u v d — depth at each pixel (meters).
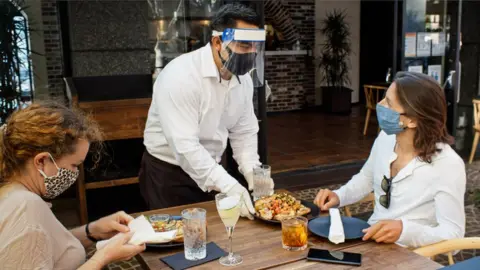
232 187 1.99
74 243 1.50
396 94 1.80
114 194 4.20
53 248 1.38
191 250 1.58
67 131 1.37
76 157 1.41
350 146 6.70
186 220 1.57
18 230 1.27
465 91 6.16
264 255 1.61
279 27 9.98
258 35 1.99
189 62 2.17
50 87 4.92
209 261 1.57
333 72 9.70
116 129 3.71
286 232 1.64
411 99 1.76
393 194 1.92
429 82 1.77
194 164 2.08
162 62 4.60
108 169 4.06
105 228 1.73
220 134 2.37
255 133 2.50
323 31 9.71
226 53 2.01
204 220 1.59
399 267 1.51
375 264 1.53
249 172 2.39
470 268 1.23
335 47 9.58
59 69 4.96
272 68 9.77
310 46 10.12
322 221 1.85
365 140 7.08
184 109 2.11
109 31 4.09
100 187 3.88
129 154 4.25
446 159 1.81
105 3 4.04
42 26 4.81
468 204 4.28
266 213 1.89
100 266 1.41
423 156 1.81
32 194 1.34
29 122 1.33
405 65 5.68
